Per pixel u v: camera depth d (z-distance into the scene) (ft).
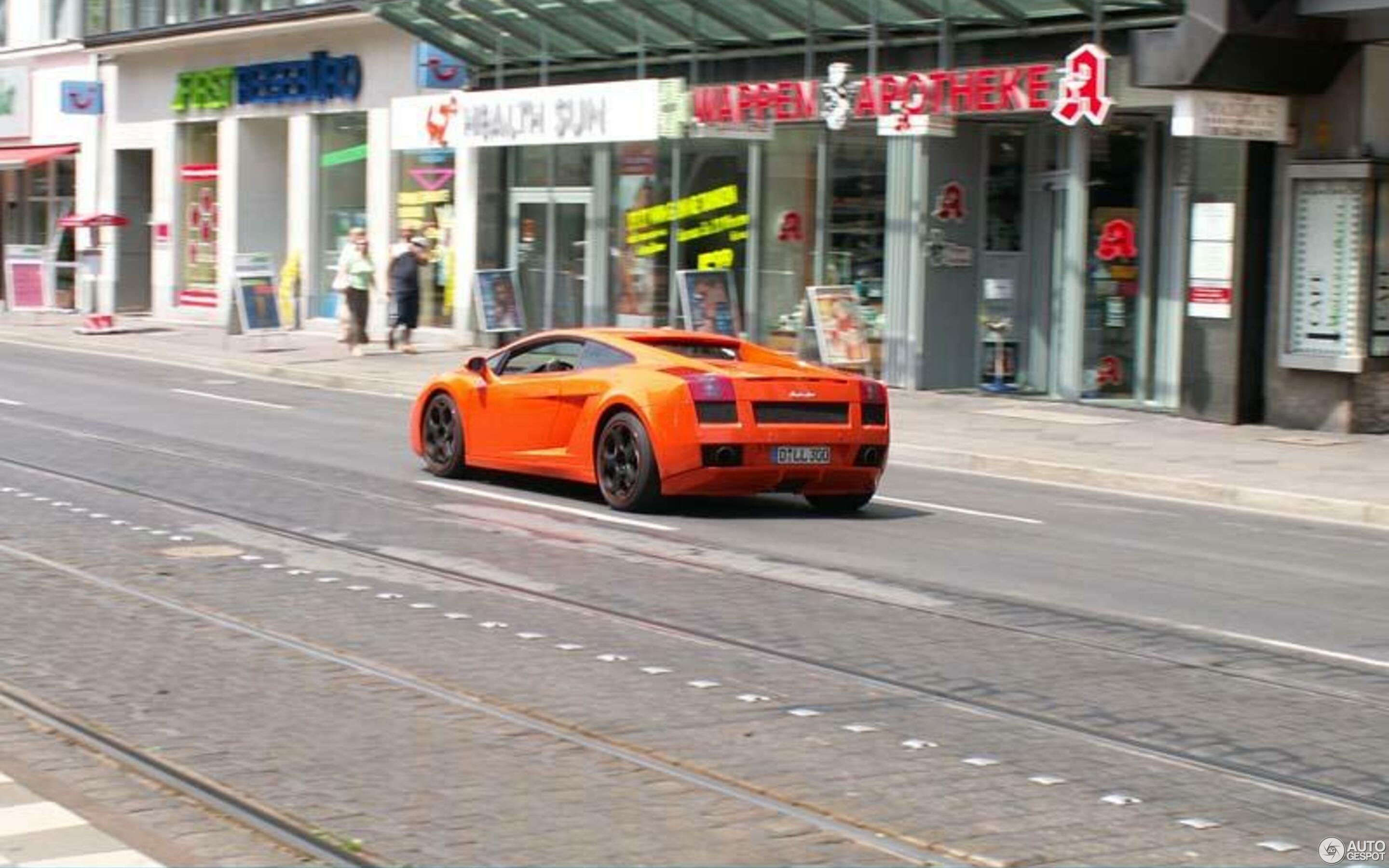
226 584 43.01
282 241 162.30
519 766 28.04
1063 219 98.07
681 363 57.26
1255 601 44.75
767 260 112.88
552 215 129.08
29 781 27.04
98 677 33.60
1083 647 38.04
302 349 132.67
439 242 138.72
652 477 55.77
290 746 28.96
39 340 142.20
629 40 119.75
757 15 109.09
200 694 32.32
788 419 55.98
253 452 71.67
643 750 29.01
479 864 23.35
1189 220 89.35
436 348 133.49
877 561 48.98
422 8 123.65
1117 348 95.76
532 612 40.40
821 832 24.90
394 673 34.17
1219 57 81.05
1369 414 85.05
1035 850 24.29
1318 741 30.58
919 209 100.78
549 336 61.87
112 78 176.45
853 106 100.22
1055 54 94.89
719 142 115.65
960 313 102.83
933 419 89.35
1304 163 85.66
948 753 29.27
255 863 23.34
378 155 143.64
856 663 35.88
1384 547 56.54
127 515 53.83
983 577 47.01
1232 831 25.39
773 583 44.83
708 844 24.27
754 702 32.42
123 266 177.68
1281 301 86.89
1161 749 29.81
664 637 38.04
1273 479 69.15
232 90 158.81
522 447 60.95
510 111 123.13
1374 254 84.33
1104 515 62.08
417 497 59.21
